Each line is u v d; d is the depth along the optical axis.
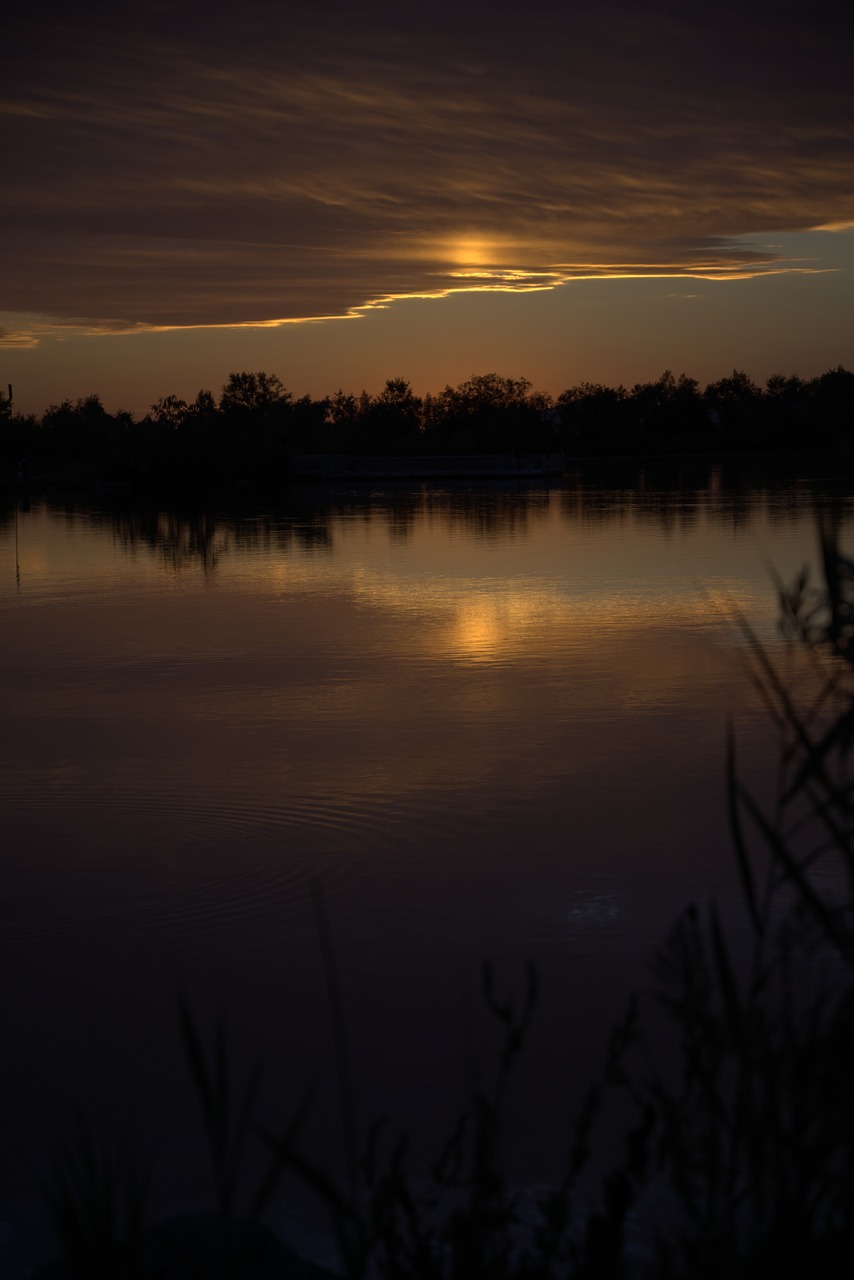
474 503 42.69
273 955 5.70
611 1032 4.79
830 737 1.80
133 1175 1.86
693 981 1.88
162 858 7.06
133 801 8.22
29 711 11.16
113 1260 1.65
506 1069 2.36
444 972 5.45
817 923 1.80
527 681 11.79
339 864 6.88
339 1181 3.86
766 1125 1.71
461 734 9.81
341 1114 4.31
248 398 83.06
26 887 6.65
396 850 7.09
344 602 17.89
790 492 43.19
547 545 25.92
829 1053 1.70
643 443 106.19
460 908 6.16
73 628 16.16
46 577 22.05
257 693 11.67
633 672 11.98
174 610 17.58
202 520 36.78
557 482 58.41
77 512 41.59
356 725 10.24
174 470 57.59
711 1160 1.81
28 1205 3.79
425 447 87.19
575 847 7.02
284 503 45.12
